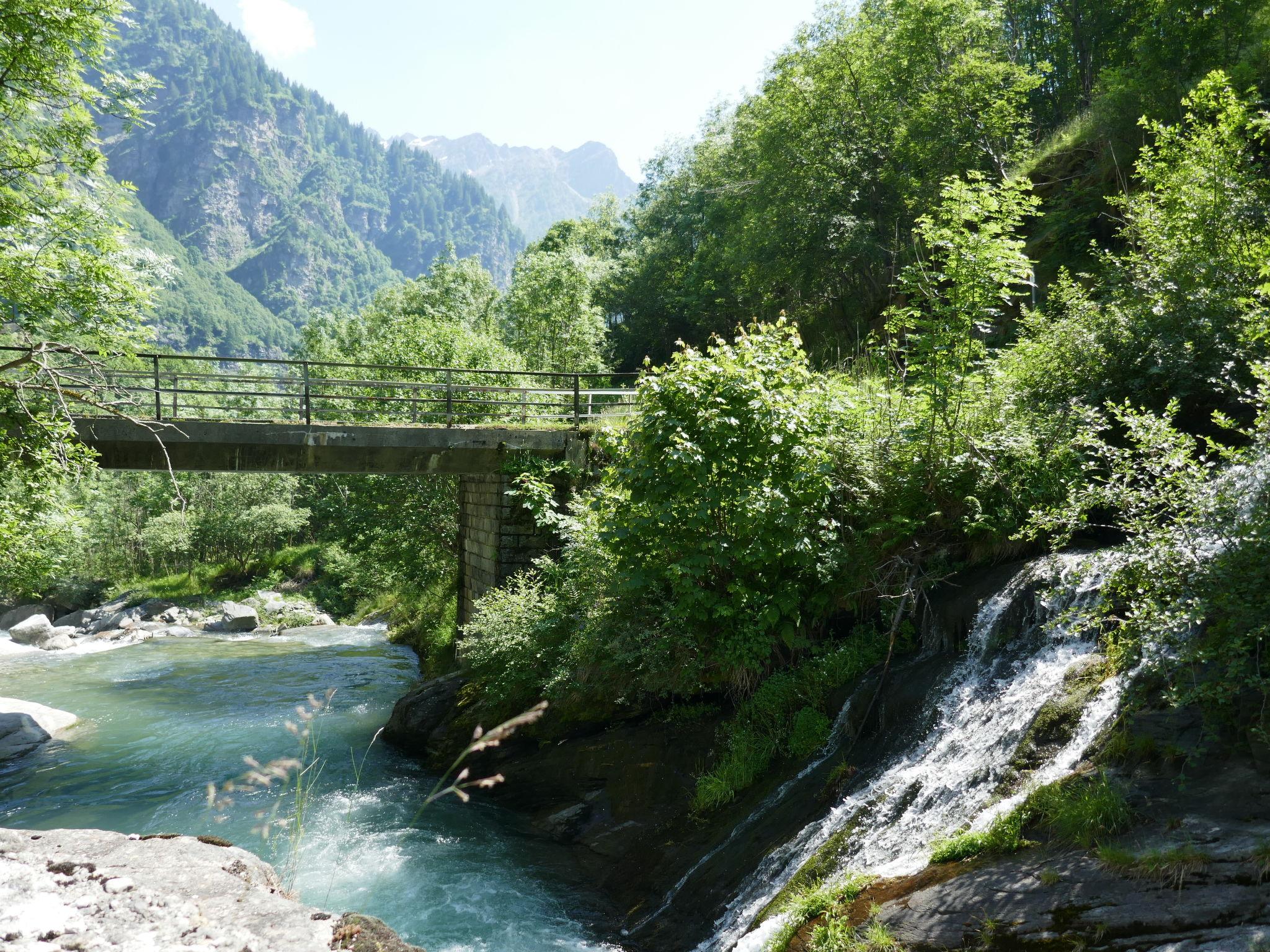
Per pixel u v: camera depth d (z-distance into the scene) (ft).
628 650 38.27
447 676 52.85
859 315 94.94
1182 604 19.79
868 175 91.97
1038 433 34.37
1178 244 36.19
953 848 20.13
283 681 72.54
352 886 31.65
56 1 38.37
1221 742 18.72
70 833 11.93
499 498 59.16
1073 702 22.66
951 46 85.61
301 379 56.03
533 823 37.91
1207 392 33.53
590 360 130.72
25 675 79.66
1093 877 16.90
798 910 21.16
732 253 110.11
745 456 34.53
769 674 36.01
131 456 52.54
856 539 35.47
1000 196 37.52
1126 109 62.95
